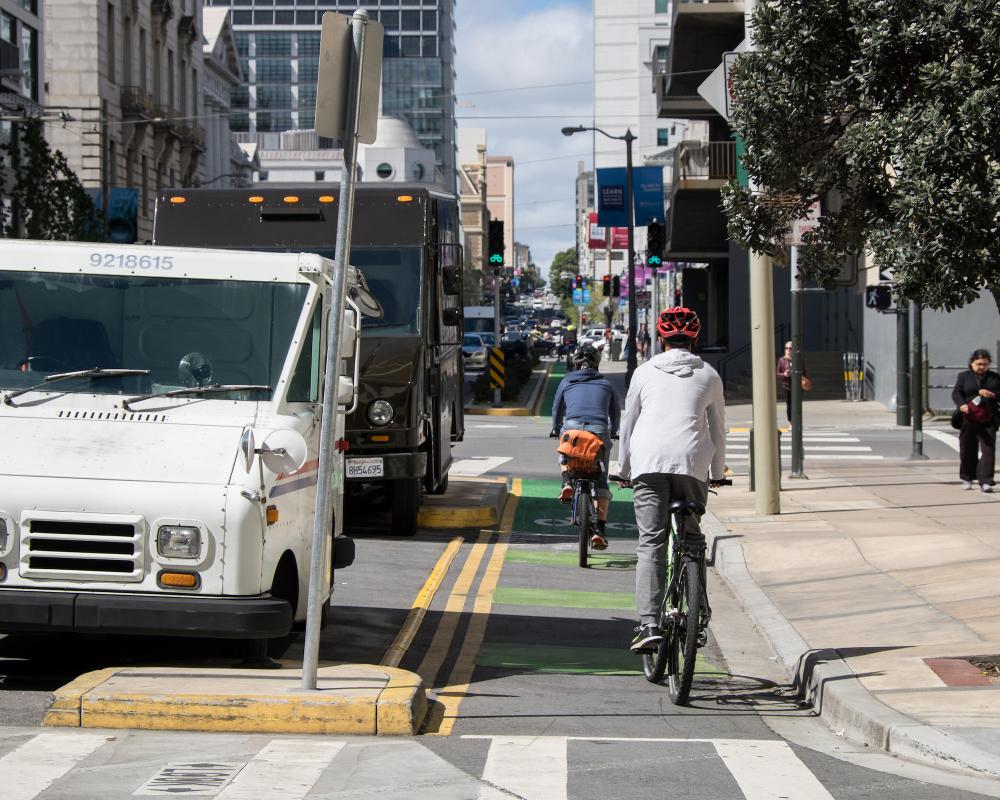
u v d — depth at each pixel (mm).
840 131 9172
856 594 11289
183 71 77000
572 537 16000
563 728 7246
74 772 5961
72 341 8164
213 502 7363
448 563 13609
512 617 10930
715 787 6000
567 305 190500
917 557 12820
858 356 39750
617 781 6062
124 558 7309
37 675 8148
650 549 8312
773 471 16141
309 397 8453
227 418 7926
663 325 8516
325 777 5980
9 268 8281
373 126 7223
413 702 7008
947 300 7934
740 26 44625
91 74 60062
